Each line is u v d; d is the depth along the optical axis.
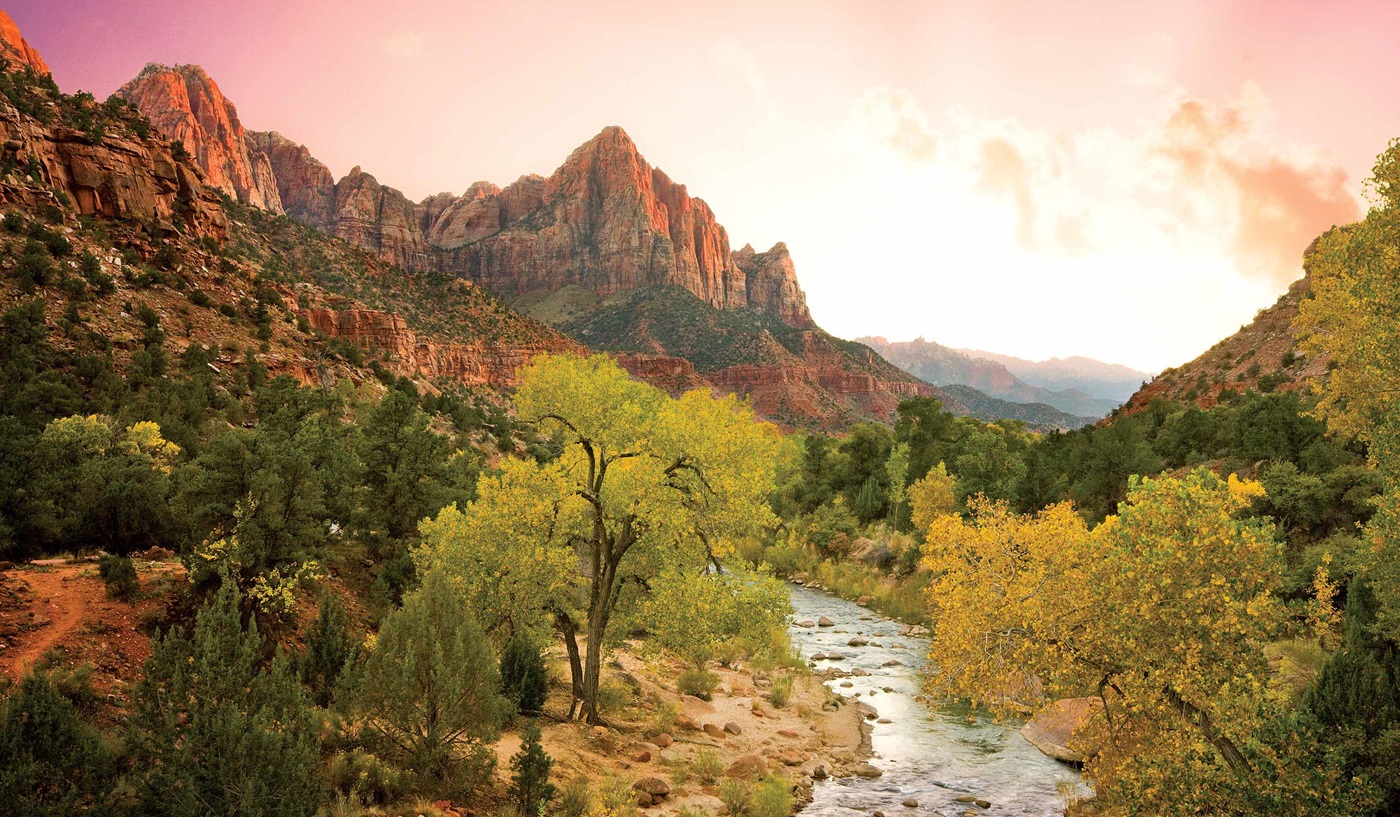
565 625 20.50
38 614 13.91
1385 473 19.98
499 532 19.30
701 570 21.14
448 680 13.20
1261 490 23.20
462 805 12.68
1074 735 14.43
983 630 13.94
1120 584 12.90
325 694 14.69
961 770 19.98
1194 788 10.94
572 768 15.79
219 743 9.56
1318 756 11.26
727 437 19.89
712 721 22.00
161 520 20.47
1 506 18.08
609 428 19.83
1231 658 12.04
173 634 10.53
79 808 8.73
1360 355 20.61
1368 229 21.36
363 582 23.22
